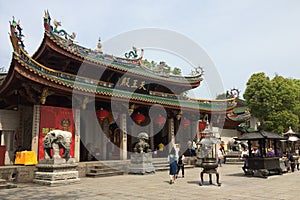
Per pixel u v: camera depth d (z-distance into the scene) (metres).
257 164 19.59
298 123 44.69
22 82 18.94
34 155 18.91
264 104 43.25
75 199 11.30
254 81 45.12
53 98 23.77
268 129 43.09
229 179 18.22
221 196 11.93
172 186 15.05
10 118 22.14
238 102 52.16
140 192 13.05
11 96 23.06
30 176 17.41
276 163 20.58
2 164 18.52
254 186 14.95
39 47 22.06
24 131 22.83
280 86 43.84
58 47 21.69
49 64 24.23
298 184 15.68
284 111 42.59
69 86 20.14
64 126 21.02
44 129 19.83
